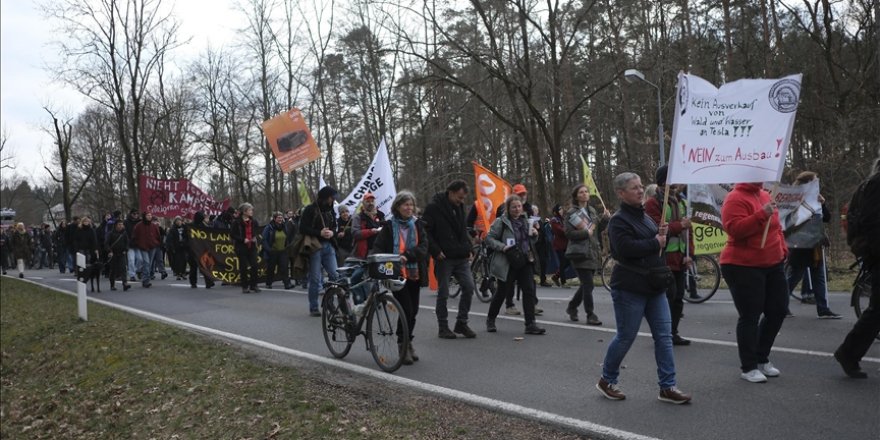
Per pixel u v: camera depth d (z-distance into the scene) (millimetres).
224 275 15508
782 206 8578
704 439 4188
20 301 14141
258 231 14258
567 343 7441
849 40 29000
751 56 29453
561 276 13930
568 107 26547
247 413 5395
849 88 27281
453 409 5035
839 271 14000
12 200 76188
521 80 22672
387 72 33250
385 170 11695
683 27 26188
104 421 6176
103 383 7195
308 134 12008
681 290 7070
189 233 15289
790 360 6125
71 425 6383
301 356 7199
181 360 7297
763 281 5398
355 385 5828
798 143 31062
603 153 37781
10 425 6887
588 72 25062
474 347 7410
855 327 5355
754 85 5215
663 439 4203
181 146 41625
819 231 8289
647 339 7402
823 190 17078
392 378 6066
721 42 28938
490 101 25891
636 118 35812
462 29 24359
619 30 24688
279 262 14742
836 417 4480
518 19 22594
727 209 5414
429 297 12477
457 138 33938
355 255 8102
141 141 41438
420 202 33250
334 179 35156
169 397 6227
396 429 4613
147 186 19312
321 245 10125
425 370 6363
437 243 7902
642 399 5102
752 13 27344
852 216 5277
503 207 8414
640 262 4898
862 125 20578
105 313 11125
